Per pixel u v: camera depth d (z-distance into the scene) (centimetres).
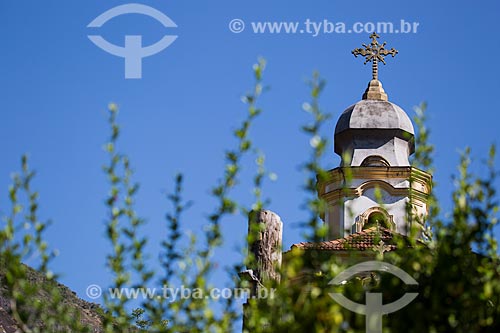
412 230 2248
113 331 2209
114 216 2264
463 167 2172
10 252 2103
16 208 2145
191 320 2083
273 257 2825
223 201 2191
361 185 7400
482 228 2111
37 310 2139
